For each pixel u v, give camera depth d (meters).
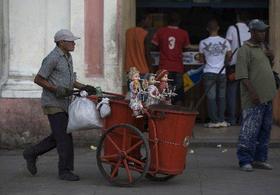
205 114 13.09
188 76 12.84
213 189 8.62
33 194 8.40
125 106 8.66
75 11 11.23
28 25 11.40
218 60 12.43
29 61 11.45
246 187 8.73
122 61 11.55
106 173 8.85
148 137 8.54
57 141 9.03
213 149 11.29
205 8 13.61
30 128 11.37
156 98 8.66
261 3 13.45
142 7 13.49
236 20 13.48
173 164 8.45
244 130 9.53
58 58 8.91
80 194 8.37
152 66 12.35
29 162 9.31
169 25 12.66
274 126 12.43
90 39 11.30
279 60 12.40
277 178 9.25
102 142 8.82
